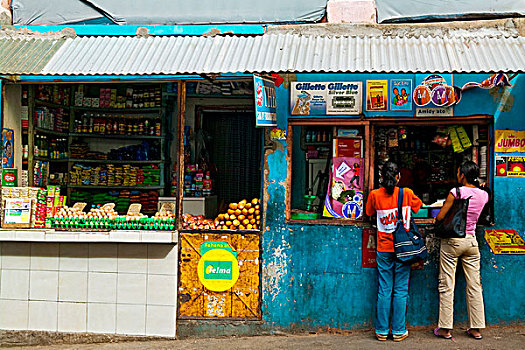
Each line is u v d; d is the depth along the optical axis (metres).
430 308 5.75
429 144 6.02
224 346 5.57
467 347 5.18
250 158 7.68
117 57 5.48
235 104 7.61
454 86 5.63
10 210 6.00
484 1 5.88
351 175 5.93
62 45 5.84
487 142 5.79
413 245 5.31
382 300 5.48
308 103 5.86
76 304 5.97
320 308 5.83
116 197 7.77
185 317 5.89
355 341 5.50
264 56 5.31
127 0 6.30
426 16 5.95
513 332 5.57
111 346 5.77
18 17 6.45
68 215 6.00
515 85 5.64
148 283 5.90
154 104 7.73
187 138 7.54
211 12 6.21
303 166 6.04
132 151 7.80
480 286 5.43
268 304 5.86
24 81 5.98
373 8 6.00
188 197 7.08
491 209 5.71
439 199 6.03
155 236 5.77
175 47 5.63
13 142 6.24
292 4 6.13
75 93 7.79
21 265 6.05
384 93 5.79
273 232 5.87
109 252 5.94
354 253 5.79
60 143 7.49
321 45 5.54
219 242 5.88
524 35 5.72
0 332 6.04
